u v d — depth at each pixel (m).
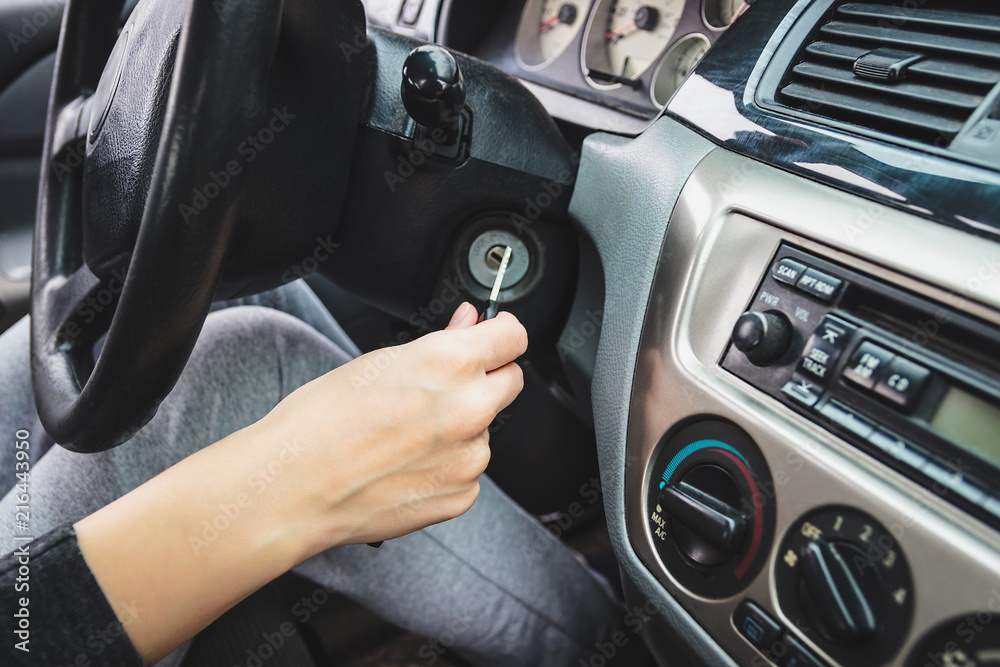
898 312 0.40
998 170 0.38
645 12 0.88
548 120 0.70
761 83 0.53
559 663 0.81
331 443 0.40
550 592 0.80
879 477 0.38
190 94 0.38
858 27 0.51
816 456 0.40
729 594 0.45
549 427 1.06
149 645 0.40
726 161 0.51
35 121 1.30
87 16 0.67
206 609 0.40
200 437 0.65
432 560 0.72
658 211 0.55
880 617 0.37
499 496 0.82
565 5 0.98
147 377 0.45
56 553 0.38
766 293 0.46
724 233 0.49
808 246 0.44
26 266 1.29
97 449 0.50
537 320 0.75
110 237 0.57
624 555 0.55
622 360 0.56
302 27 0.48
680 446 0.49
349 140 0.61
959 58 0.44
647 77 0.88
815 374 0.42
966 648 0.34
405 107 0.58
